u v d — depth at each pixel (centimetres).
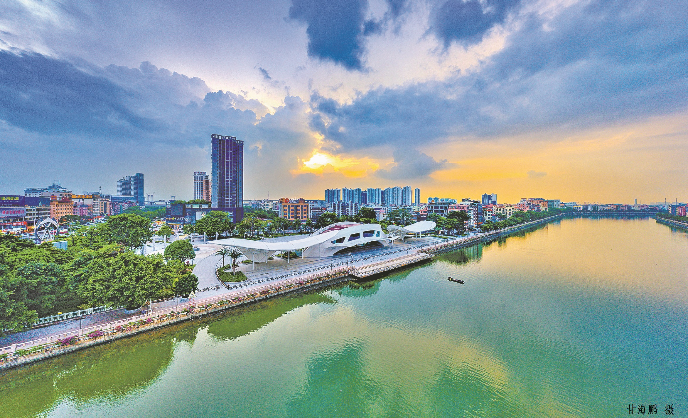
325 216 17288
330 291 7838
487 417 3525
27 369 4062
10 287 4303
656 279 8969
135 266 5503
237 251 8931
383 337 5372
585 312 6512
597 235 19250
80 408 3566
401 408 3647
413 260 10800
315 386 4003
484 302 7088
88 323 4997
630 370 4453
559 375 4331
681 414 3581
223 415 3466
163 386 3956
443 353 4872
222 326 5662
